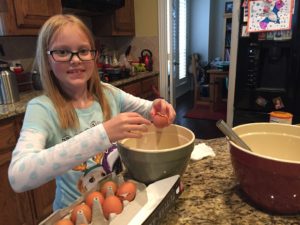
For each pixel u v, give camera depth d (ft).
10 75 5.31
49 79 2.55
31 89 6.99
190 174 2.44
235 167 1.89
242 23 6.63
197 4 18.37
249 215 1.83
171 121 2.51
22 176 1.77
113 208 1.64
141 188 1.89
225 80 14.66
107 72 8.20
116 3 8.32
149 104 2.96
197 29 18.86
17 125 4.87
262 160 1.63
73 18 2.52
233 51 7.73
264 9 6.30
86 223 1.53
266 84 6.91
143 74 9.32
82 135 1.86
